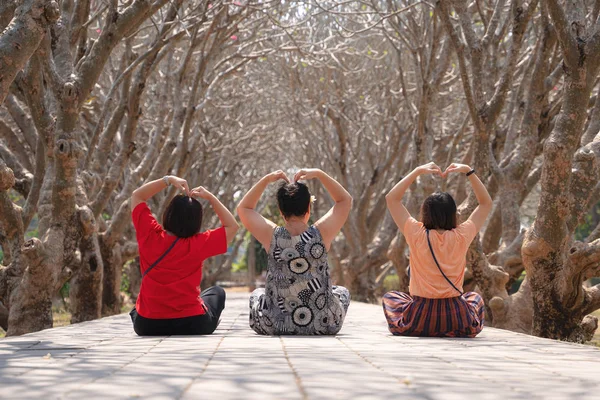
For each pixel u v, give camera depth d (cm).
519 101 1236
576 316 877
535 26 1494
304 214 599
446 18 1035
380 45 2142
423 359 409
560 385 310
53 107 1088
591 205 1037
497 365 385
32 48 696
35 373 341
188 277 607
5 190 919
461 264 609
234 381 312
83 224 1041
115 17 948
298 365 371
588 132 982
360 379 321
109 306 1395
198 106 1612
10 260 994
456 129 2056
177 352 443
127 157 1255
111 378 322
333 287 660
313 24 2105
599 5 959
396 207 627
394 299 644
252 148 2777
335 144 2512
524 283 980
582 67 793
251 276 4434
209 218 2895
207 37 1419
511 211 1126
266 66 2323
